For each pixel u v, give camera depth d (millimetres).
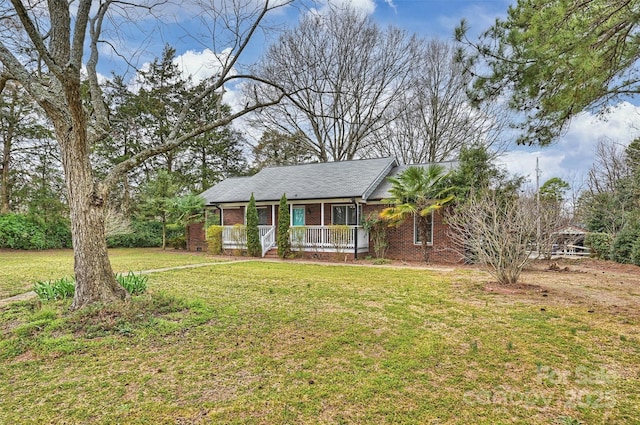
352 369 3697
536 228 9750
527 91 5660
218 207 19906
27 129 20797
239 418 2811
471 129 22906
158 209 21281
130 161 6172
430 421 2760
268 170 21984
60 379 3512
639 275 10156
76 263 5699
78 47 5594
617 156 19797
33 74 6211
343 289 8008
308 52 23438
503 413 2869
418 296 7211
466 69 6113
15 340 4438
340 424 2723
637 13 4332
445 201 12961
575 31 4801
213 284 8695
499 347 4301
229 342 4500
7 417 2842
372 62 24031
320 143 26328
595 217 17219
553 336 4684
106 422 2766
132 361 3926
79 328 4832
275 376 3543
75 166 5609
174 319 5352
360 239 15500
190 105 6762
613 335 4707
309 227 16250
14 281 9305
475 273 10773
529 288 7855
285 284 8703
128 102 19484
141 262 14242
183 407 2975
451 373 3604
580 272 10844
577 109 5453
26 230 19906
